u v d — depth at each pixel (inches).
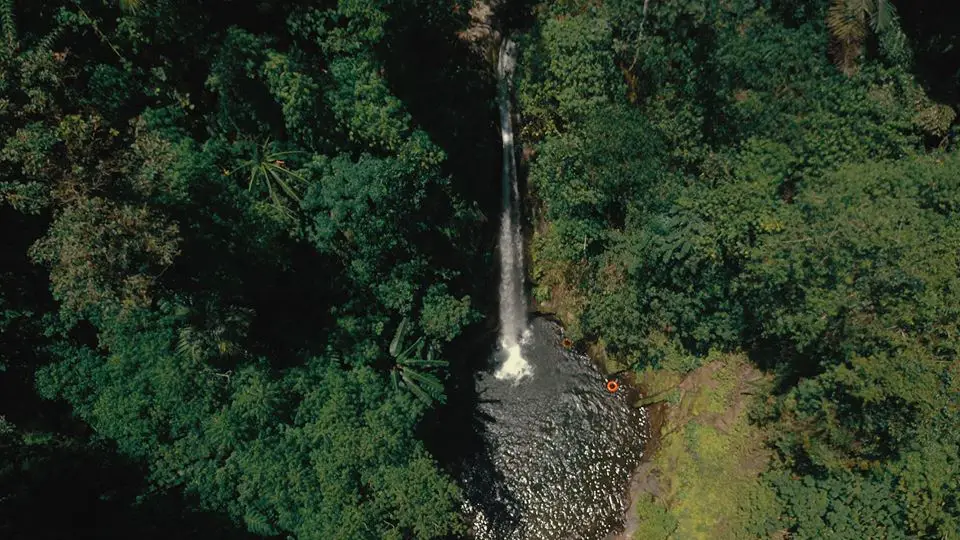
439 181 823.7
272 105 783.7
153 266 665.0
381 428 761.0
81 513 726.5
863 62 758.5
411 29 759.1
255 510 757.9
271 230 754.2
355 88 748.6
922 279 689.0
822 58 773.3
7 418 748.6
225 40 714.2
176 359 735.1
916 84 772.6
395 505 753.0
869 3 700.7
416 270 840.9
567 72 826.2
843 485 753.0
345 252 813.2
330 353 815.1
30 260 707.4
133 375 740.7
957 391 677.9
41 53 612.1
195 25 709.9
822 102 768.9
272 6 733.3
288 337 819.4
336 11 733.9
